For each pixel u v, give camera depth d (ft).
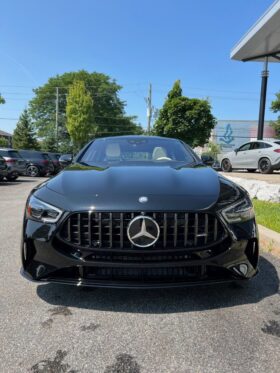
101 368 6.95
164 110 99.81
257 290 10.50
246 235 9.04
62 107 193.36
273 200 24.45
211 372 6.81
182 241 8.54
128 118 207.72
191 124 98.17
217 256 8.66
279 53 48.73
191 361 7.16
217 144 141.38
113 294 10.19
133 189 9.14
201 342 7.82
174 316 8.95
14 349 7.57
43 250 8.95
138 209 8.45
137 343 7.79
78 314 9.10
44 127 191.21
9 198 33.45
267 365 7.02
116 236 8.53
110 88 202.80
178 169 11.30
